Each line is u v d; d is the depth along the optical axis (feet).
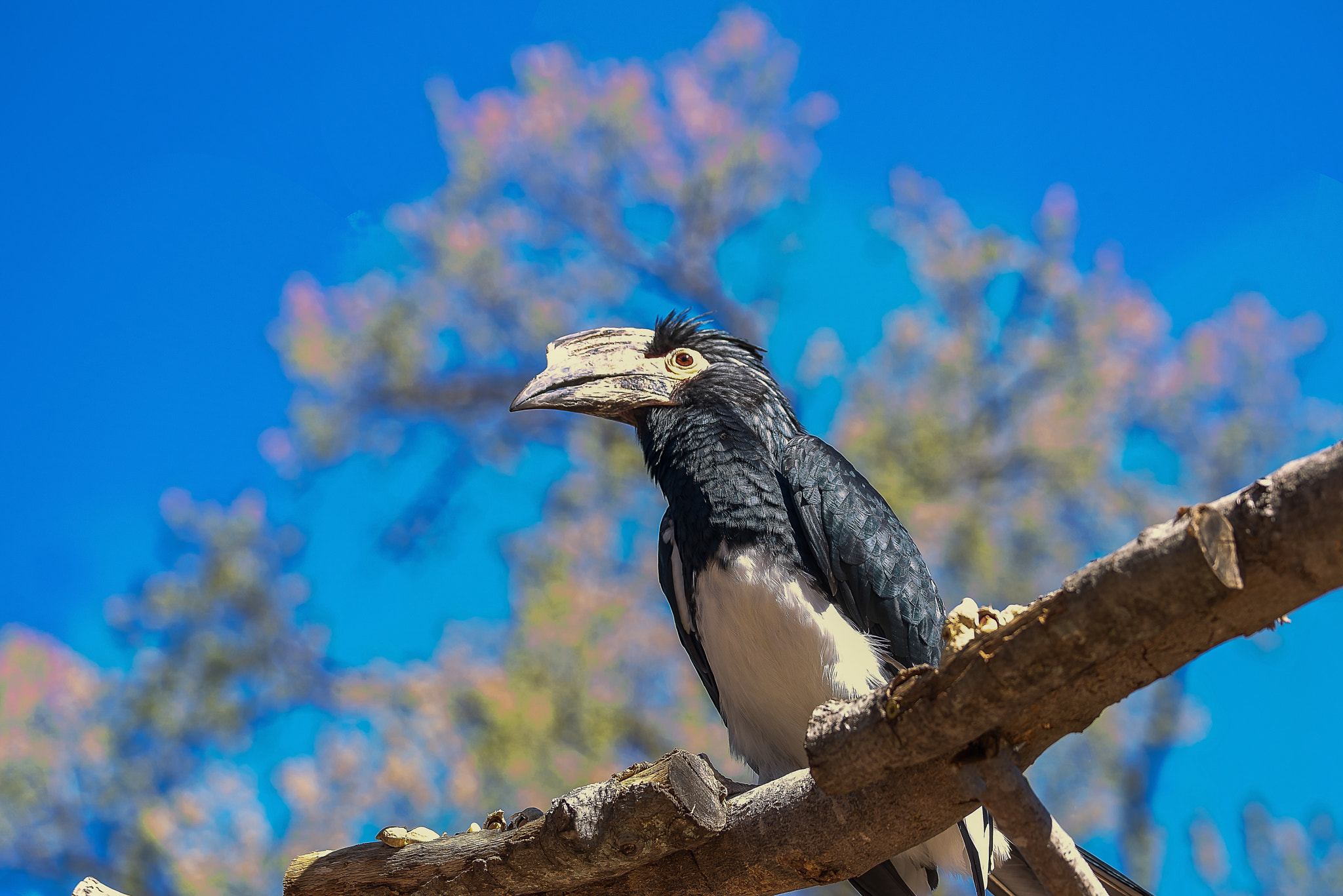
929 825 7.54
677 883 8.57
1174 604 5.64
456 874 8.83
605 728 26.61
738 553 12.17
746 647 12.04
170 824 27.76
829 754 7.08
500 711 26.35
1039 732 6.61
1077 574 5.94
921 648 12.26
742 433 13.12
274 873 27.09
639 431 14.34
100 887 9.59
